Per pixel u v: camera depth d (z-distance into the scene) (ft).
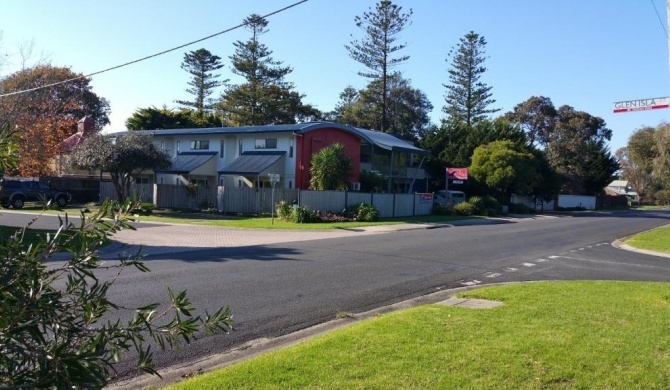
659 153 118.73
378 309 29.89
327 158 110.42
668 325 23.82
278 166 119.55
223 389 15.57
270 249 57.00
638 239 78.89
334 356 18.70
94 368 7.77
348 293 33.83
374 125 226.79
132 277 36.99
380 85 209.97
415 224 101.55
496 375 16.88
